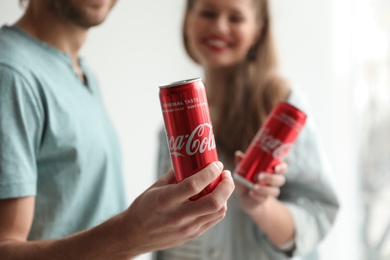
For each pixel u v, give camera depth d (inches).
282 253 49.7
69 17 38.3
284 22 85.4
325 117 87.7
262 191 41.0
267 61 55.7
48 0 38.1
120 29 77.0
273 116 40.8
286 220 46.9
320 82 87.4
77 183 37.7
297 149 49.3
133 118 80.0
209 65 56.4
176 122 27.2
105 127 42.4
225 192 25.3
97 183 39.9
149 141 82.8
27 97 34.0
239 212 50.7
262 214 44.9
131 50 78.7
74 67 41.8
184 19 59.9
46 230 37.0
